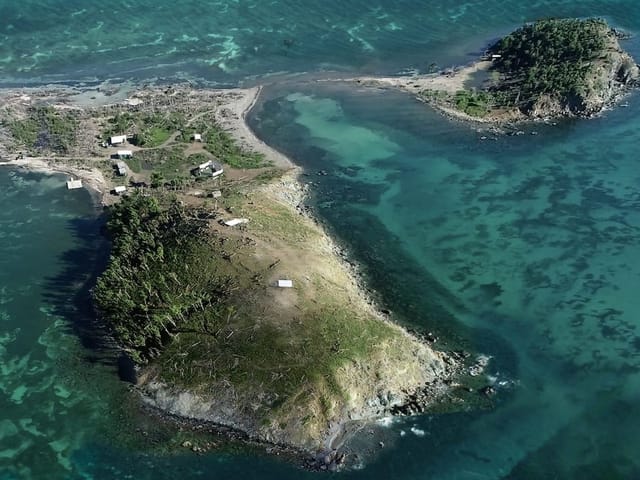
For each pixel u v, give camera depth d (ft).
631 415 271.49
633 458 254.27
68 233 386.73
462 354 301.22
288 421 263.90
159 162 444.55
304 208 403.54
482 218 390.83
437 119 492.95
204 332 294.46
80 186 425.28
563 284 341.00
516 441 261.03
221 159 447.83
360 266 357.41
